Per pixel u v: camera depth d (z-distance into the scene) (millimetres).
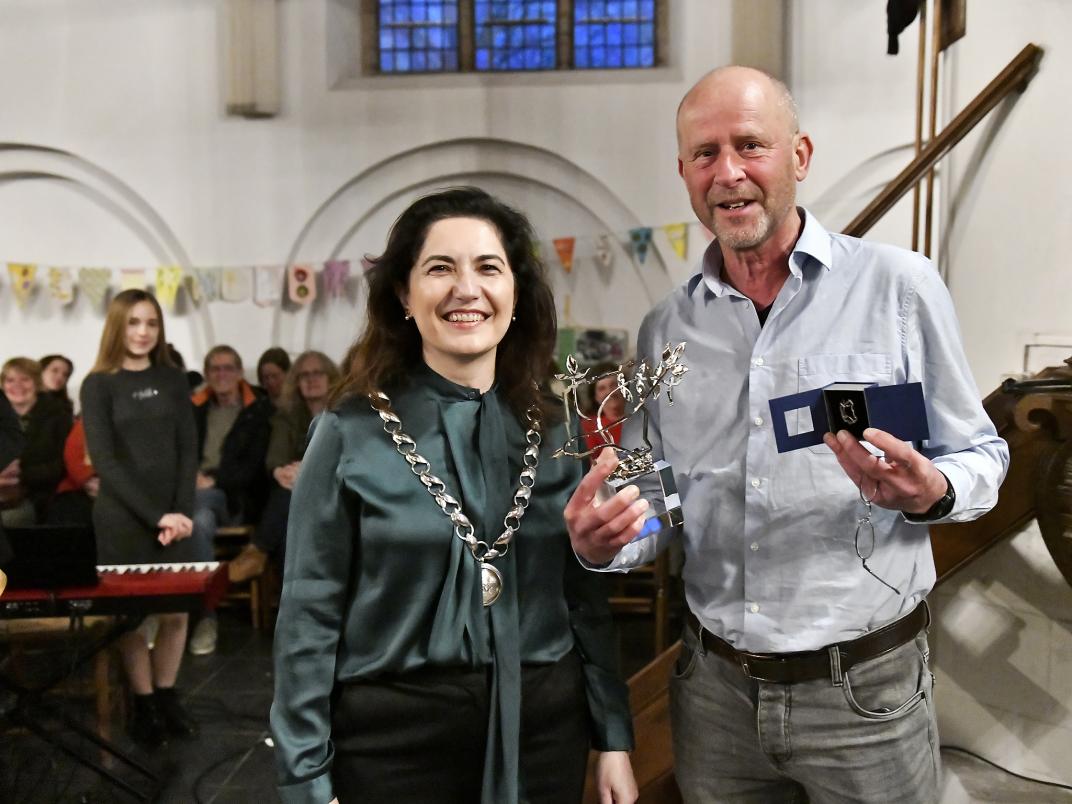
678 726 1816
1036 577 2410
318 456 1489
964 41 2844
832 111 5305
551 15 5570
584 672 1633
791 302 1597
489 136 5609
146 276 5559
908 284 1533
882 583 1558
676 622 4250
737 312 1657
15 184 5398
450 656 1437
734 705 1688
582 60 5586
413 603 1450
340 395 1531
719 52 5434
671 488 1590
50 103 5348
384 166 5637
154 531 3787
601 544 1371
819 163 5355
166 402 3801
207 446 4812
